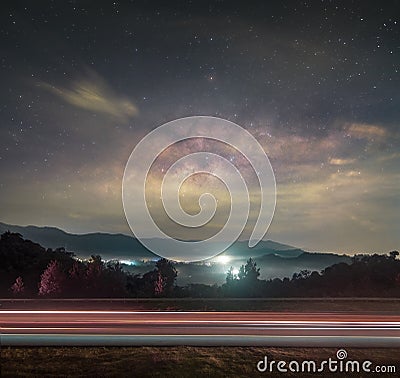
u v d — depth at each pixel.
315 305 20.03
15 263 33.56
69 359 11.48
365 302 20.95
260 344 12.41
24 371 10.90
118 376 10.77
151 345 12.30
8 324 15.10
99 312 18.11
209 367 11.14
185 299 21.38
